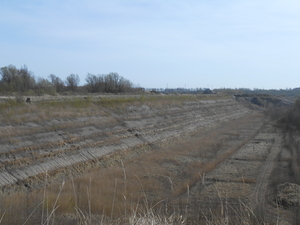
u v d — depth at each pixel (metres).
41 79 54.97
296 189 15.98
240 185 18.56
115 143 28.55
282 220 12.03
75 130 27.19
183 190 17.27
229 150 30.77
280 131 45.75
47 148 22.31
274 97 130.25
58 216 10.95
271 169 22.77
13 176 17.81
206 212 12.31
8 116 24.58
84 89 68.44
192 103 62.91
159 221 8.54
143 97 47.44
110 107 37.34
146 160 26.23
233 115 73.25
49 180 18.94
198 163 24.56
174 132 40.12
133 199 15.11
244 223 10.05
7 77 50.97
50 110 28.98
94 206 12.92
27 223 9.59
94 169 22.53
